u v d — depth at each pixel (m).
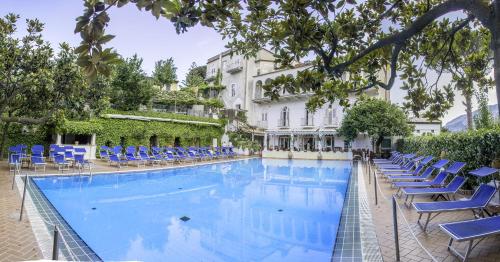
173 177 16.36
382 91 31.92
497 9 2.09
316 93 4.80
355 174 15.51
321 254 5.80
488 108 13.73
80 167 14.90
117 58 1.61
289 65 4.11
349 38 4.48
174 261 5.50
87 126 21.41
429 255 4.09
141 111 26.12
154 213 8.92
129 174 15.48
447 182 10.81
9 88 11.62
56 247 3.25
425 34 5.11
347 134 28.02
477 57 5.20
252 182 15.40
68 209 8.87
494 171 6.52
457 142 10.16
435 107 5.46
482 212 5.76
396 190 10.31
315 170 20.61
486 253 4.39
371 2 4.79
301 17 3.38
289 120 38.12
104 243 6.33
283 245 6.32
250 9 3.29
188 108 35.56
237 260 5.55
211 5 2.41
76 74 12.55
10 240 5.09
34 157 13.62
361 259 4.50
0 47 10.99
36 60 11.95
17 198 8.17
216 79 43.53
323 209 9.52
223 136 34.91
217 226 7.66
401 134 25.19
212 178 16.55
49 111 13.62
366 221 6.43
